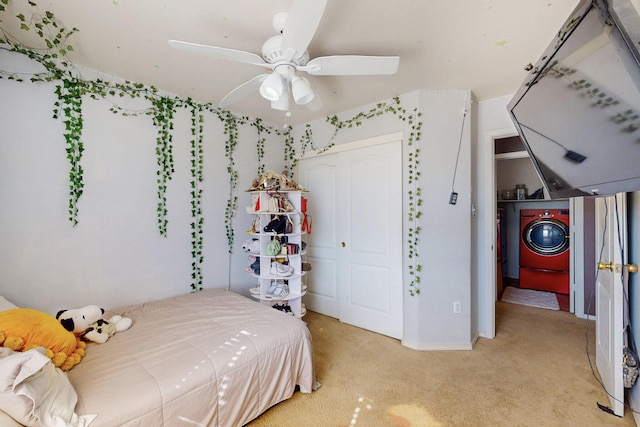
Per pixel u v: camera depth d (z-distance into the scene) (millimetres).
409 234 2680
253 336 1761
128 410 1176
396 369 2256
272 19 1594
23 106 1912
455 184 2617
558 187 1702
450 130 2607
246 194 3240
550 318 3346
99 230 2238
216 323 1952
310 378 1922
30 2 1466
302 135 3584
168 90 2572
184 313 2143
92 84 2186
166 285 2615
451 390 1987
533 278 4527
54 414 1046
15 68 1881
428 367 2283
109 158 2283
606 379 1930
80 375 1355
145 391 1265
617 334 1703
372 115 2918
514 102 1860
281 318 2035
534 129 1739
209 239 2924
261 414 1743
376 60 1505
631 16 806
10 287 1874
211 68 2182
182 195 2723
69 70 2082
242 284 3195
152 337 1752
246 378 1583
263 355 1680
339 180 3262
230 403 1509
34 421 1001
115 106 2307
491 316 2812
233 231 3117
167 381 1337
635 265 1683
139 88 2430
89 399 1188
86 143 2170
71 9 1523
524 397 1911
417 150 2623
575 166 1432
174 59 2047
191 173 2783
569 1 1456
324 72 1632
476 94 2682
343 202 3229
